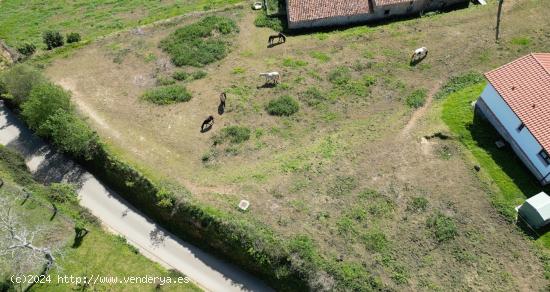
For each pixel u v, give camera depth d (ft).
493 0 196.54
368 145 146.61
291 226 127.54
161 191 135.95
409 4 197.57
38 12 236.63
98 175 153.69
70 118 153.48
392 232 126.00
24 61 194.08
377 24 198.49
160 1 236.43
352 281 117.29
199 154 150.10
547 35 174.60
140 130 158.10
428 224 126.62
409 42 182.29
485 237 123.95
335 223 128.06
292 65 179.83
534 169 133.69
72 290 126.52
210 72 181.27
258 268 126.52
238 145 152.35
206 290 126.31
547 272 116.88
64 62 191.01
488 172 135.95
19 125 172.45
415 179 136.26
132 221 141.90
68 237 137.69
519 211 126.41
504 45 173.68
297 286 121.60
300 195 134.72
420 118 152.56
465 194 132.26
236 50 191.31
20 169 156.35
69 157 159.53
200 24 203.82
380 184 135.95
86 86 177.88
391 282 117.50
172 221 138.00
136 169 143.74
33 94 155.84
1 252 120.78
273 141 152.97
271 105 163.43
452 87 161.89
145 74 182.19
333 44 187.52
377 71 172.65
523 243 122.21
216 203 133.49
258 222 128.47
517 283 115.85
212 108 165.07
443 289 115.85
